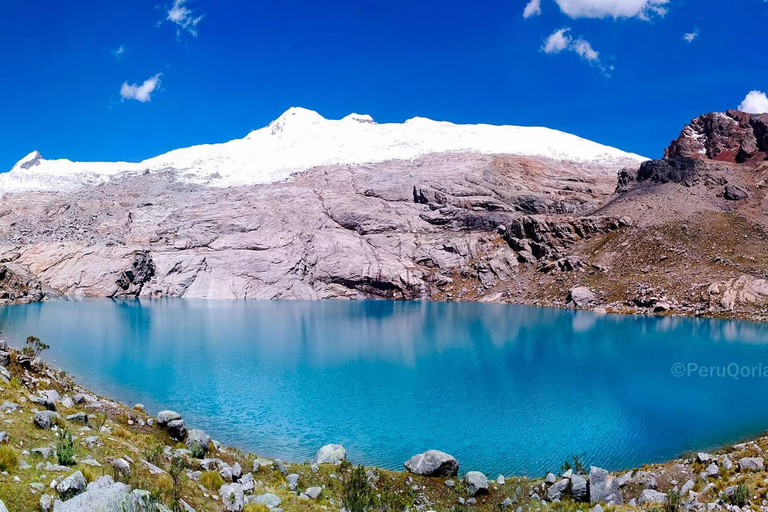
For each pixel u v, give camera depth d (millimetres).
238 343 76750
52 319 94438
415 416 43625
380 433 39500
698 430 40875
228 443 36375
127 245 158000
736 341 80875
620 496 26766
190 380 53469
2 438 17109
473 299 152375
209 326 93562
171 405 44844
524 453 36219
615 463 34688
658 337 84688
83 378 51969
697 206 150375
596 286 131500
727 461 29734
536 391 51906
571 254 147250
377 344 78125
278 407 45281
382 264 166125
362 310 127000
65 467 16125
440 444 37531
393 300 160375
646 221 147250
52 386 31906
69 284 140625
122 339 76688
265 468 26578
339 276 163625
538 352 72688
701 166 168875
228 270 157750
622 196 170500
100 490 13773
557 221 157750
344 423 41531
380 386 53094
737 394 51312
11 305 117188
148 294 148250
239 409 44406
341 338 83438
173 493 17469
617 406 46906
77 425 22094
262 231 168000
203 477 21047
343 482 26656
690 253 130000
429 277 164125
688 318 106750
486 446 37281
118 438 22531
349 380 55375
